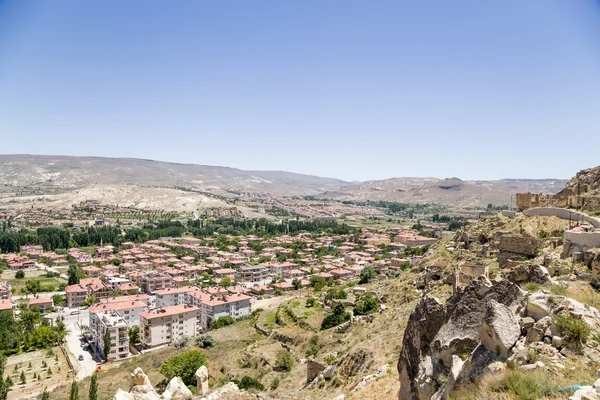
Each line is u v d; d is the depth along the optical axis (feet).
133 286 477.36
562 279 94.38
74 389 182.39
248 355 225.35
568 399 38.45
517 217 209.77
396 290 239.50
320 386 125.59
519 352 45.68
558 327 48.08
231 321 355.36
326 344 197.77
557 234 164.96
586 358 44.83
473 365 48.37
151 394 79.10
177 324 331.16
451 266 197.88
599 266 89.76
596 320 49.90
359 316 214.48
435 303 67.10
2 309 366.43
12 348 313.73
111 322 304.91
